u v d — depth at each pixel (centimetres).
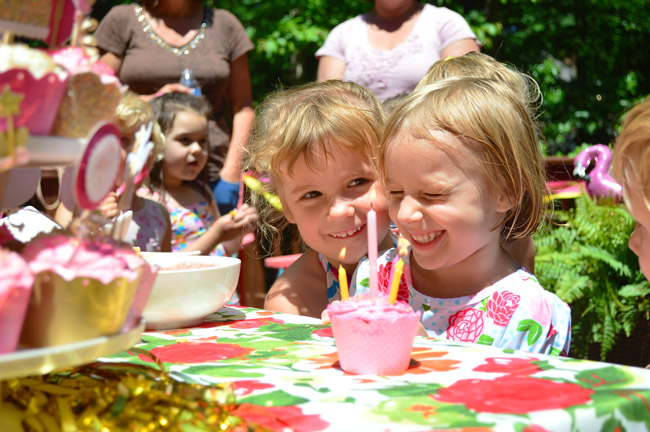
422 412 73
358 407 75
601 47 961
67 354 66
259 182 206
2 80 64
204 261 149
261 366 98
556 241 264
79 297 68
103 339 70
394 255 163
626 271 243
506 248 192
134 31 322
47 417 69
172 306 129
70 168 88
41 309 68
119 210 87
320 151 156
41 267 67
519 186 140
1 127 64
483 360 99
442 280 150
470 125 133
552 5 956
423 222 135
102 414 69
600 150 268
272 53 853
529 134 147
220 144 333
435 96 136
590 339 250
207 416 69
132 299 74
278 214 218
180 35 325
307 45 855
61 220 226
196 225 298
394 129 137
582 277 249
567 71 983
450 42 304
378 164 150
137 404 71
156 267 79
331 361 102
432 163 132
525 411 72
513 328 139
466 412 73
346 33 326
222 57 333
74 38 76
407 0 311
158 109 283
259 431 67
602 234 251
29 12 72
